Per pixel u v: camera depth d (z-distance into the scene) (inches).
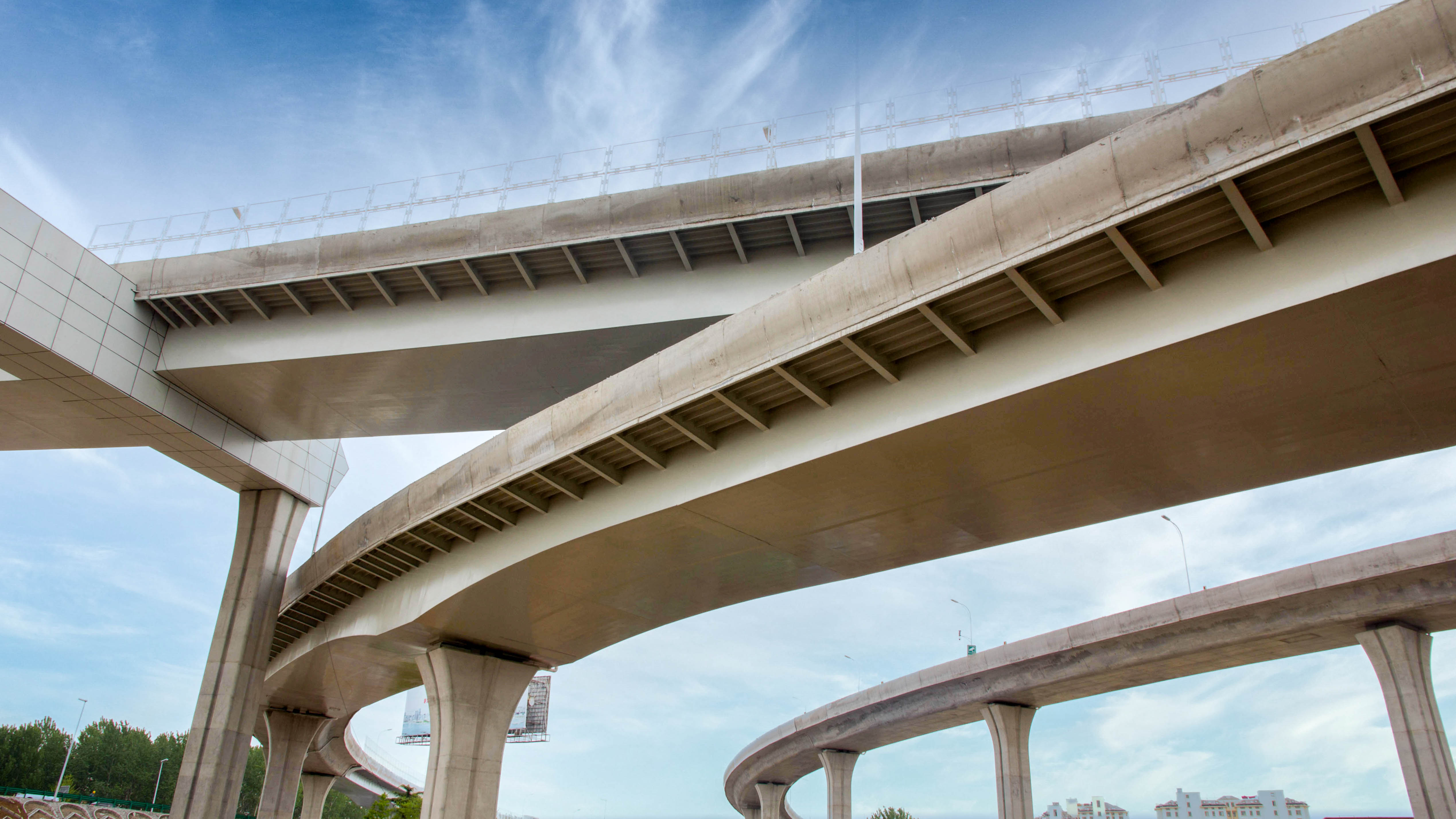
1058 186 622.8
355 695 2269.9
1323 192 579.5
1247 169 548.1
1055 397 701.3
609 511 1010.7
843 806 2711.6
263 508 1765.5
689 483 934.4
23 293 1266.0
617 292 1252.5
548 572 1135.6
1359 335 606.9
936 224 684.7
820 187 1123.3
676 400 850.1
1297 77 533.6
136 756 4264.3
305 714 2554.1
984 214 656.4
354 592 1567.4
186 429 1514.5
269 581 1732.3
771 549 1045.2
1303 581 1529.3
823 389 823.7
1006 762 2059.5
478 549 1207.6
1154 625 1724.9
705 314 1203.9
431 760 1413.6
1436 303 572.4
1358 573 1467.8
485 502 1103.0
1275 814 5502.0
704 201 1160.8
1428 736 1453.0
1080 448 779.4
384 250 1285.7
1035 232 634.2
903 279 700.0
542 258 1248.2
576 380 1380.4
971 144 1090.1
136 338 1429.6
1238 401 692.7
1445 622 1536.7
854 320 727.7
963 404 735.1
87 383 1378.0
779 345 774.5
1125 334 658.2
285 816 2450.8
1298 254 593.3
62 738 4052.7
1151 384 676.1
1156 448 772.0
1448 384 657.6
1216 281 623.8
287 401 1525.6
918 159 1102.4
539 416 997.2
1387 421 709.9
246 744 1647.4
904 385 783.1
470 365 1349.7
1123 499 877.8
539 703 3501.5
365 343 1346.0
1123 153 594.6
